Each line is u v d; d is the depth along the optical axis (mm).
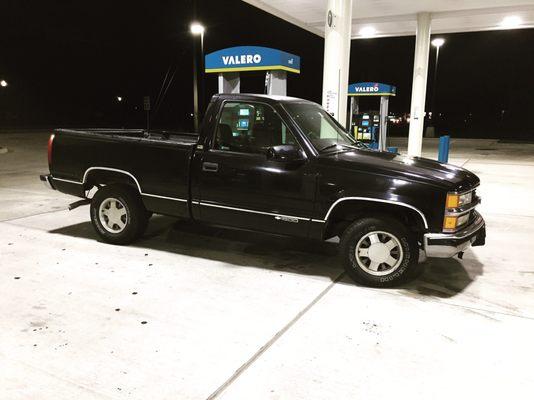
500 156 18656
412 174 4395
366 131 17000
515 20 16188
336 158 4648
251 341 3510
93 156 5660
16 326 3664
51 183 6051
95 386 2916
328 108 8859
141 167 5387
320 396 2871
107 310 3979
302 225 4738
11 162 14789
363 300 4297
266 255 5535
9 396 2797
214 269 5023
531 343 3576
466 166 15125
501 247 6070
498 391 2967
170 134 6836
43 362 3168
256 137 5016
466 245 4414
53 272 4828
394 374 3125
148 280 4668
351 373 3125
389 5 14203
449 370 3191
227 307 4090
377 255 4543
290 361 3250
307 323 3818
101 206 5754
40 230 6418
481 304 4270
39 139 25219
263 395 2865
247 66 9398
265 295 4367
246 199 4910
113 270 4922
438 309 4141
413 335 3660
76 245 5758
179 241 6004
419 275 4996
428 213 4285
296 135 4750
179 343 3457
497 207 8602
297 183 4660
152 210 5512
